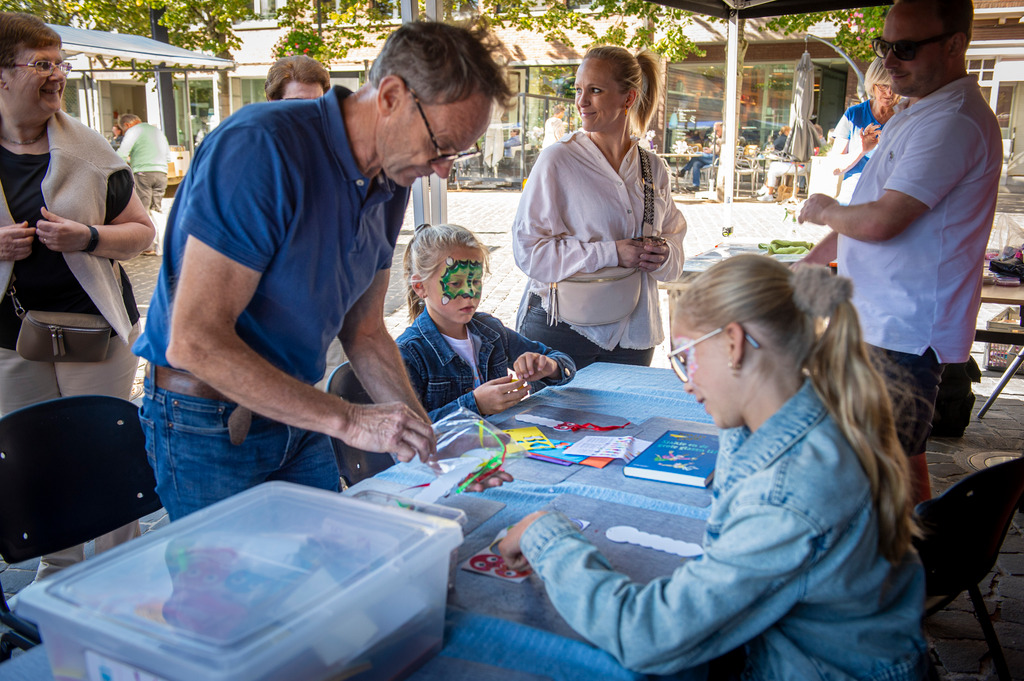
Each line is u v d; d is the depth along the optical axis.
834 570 1.08
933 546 1.69
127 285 2.88
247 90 16.25
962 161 2.30
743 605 1.07
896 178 2.37
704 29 16.16
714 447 1.99
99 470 2.07
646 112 3.33
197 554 1.08
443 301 2.54
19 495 1.89
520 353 2.84
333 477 1.96
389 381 1.95
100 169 2.71
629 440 2.09
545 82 16.86
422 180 4.26
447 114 1.39
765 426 1.14
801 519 1.05
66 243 2.55
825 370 1.13
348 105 1.51
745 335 1.13
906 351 2.43
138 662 0.88
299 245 1.51
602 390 2.68
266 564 1.07
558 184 3.14
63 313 2.61
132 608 0.95
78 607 0.94
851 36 11.91
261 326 1.57
